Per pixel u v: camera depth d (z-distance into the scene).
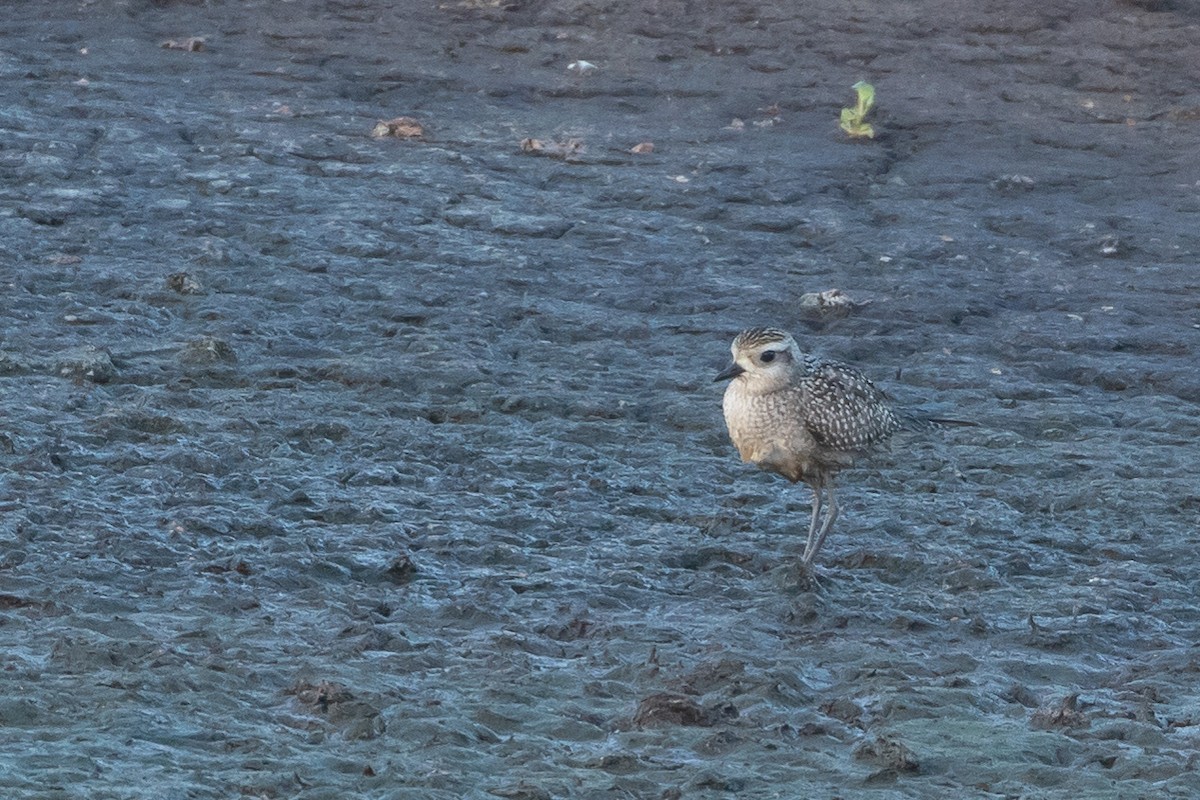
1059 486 13.31
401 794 7.43
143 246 18.28
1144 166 23.73
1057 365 16.48
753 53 28.08
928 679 9.36
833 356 16.47
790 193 21.59
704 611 10.49
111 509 11.59
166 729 8.07
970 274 19.14
